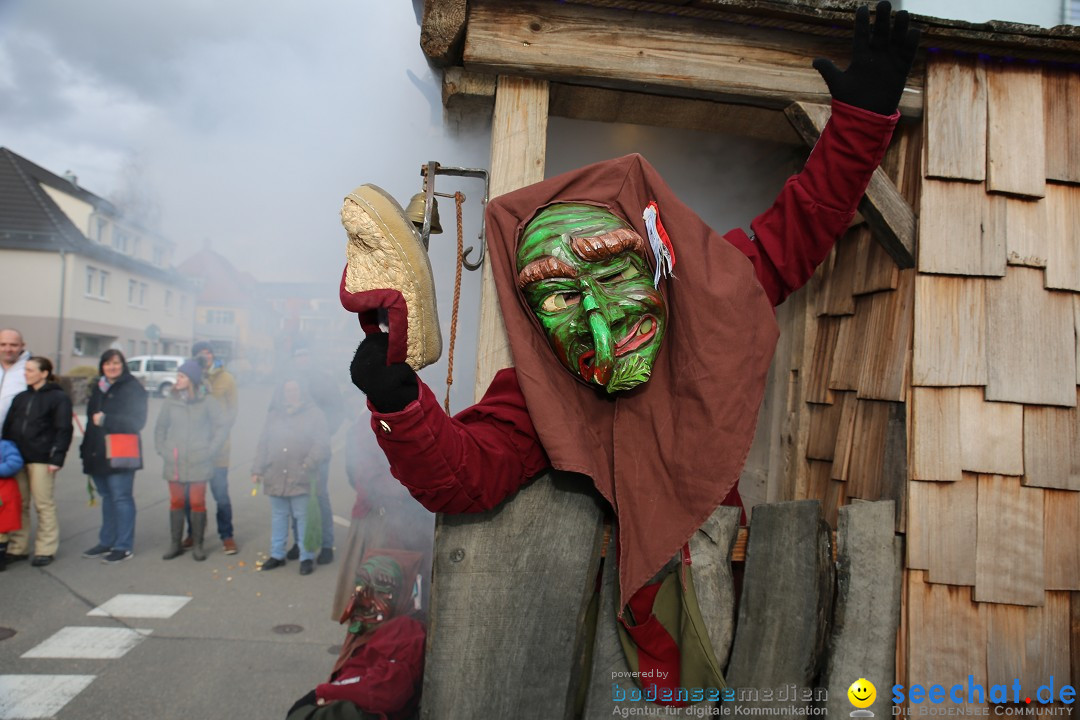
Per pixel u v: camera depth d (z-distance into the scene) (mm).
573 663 1410
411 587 2156
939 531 1573
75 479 7230
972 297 1645
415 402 1067
